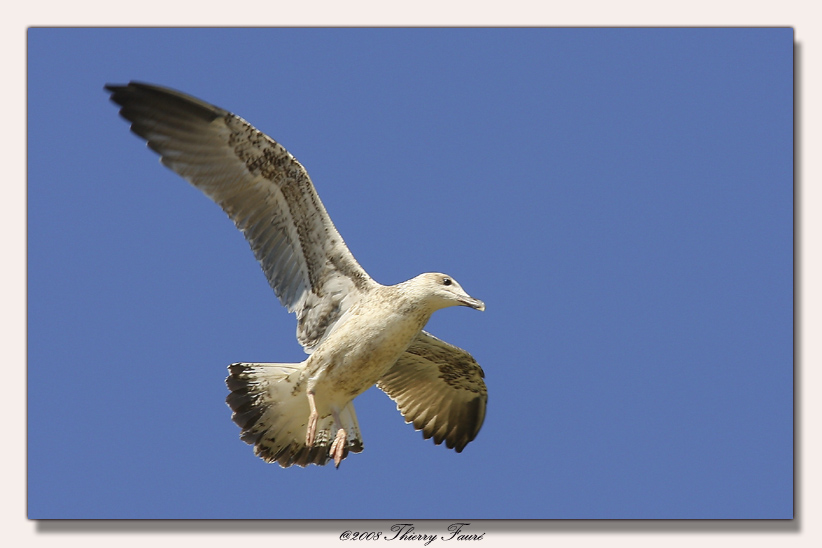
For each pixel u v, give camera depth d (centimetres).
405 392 1669
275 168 1376
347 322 1374
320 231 1401
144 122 1342
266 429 1432
